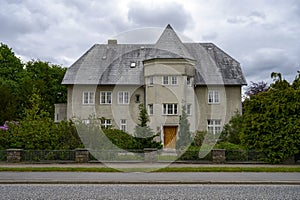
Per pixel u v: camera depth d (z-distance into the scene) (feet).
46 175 51.55
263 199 34.09
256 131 71.46
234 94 125.70
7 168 58.59
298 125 68.74
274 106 69.97
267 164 69.15
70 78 122.83
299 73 76.74
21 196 35.35
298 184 45.70
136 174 53.11
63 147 74.59
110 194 36.78
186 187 42.50
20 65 174.40
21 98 160.25
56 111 136.15
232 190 39.96
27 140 75.36
